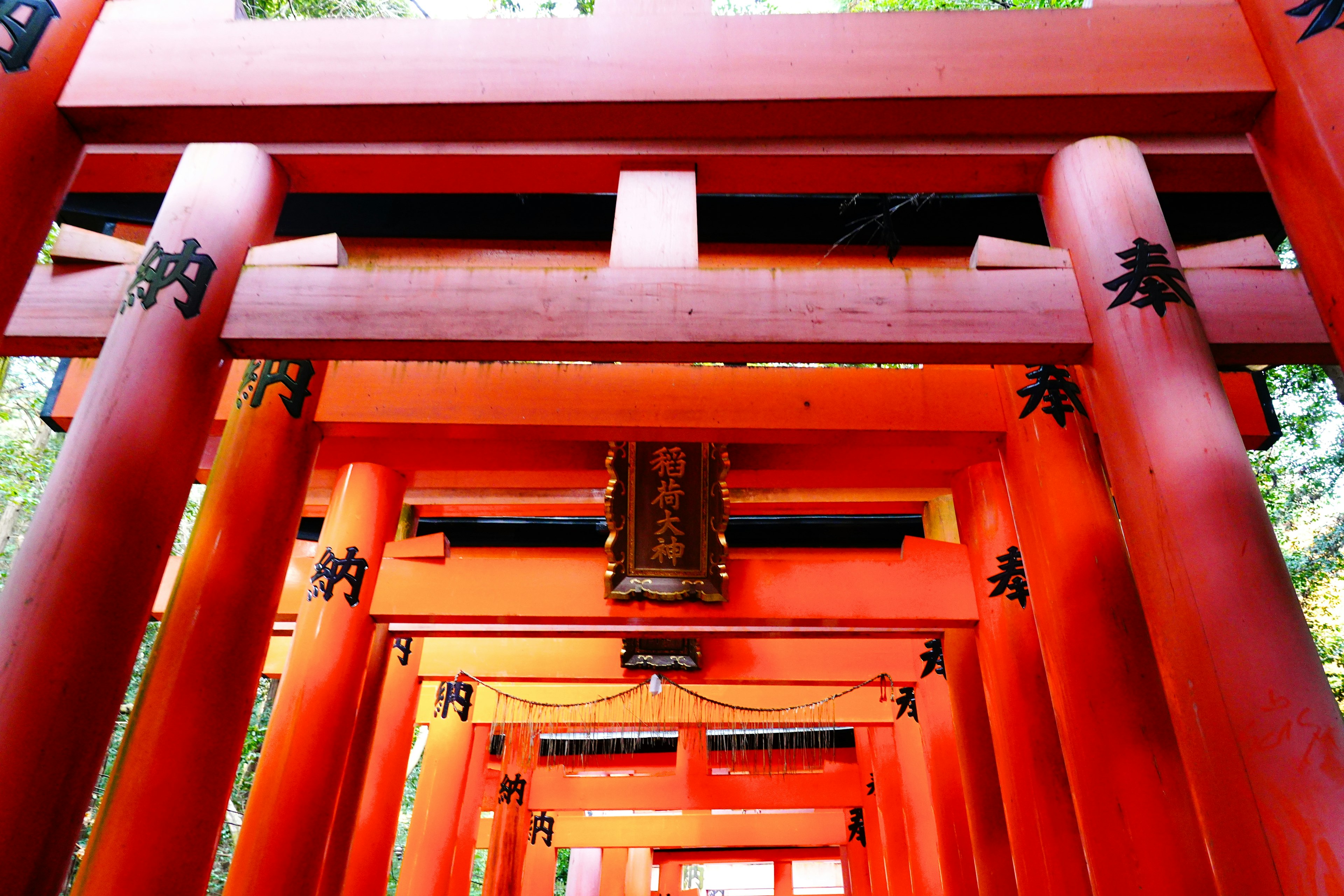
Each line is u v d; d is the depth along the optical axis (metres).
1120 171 4.50
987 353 4.35
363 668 8.22
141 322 4.41
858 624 8.91
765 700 12.76
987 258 4.48
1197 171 4.71
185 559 6.27
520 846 15.37
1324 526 13.87
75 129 4.40
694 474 8.63
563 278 4.48
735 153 4.70
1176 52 4.29
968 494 8.54
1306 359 4.56
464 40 4.61
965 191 4.89
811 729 15.30
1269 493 14.17
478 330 4.36
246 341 4.49
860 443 7.35
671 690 12.89
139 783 5.31
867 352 4.36
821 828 18.48
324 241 4.69
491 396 7.36
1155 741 5.30
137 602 3.99
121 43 4.50
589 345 4.36
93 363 7.81
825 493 10.80
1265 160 4.11
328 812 7.55
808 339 4.29
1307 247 3.76
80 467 4.04
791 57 4.52
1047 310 4.34
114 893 4.99
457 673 11.31
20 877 3.37
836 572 8.93
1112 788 5.29
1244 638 3.40
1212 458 3.75
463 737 12.66
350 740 7.97
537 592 8.98
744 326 4.32
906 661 11.03
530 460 8.72
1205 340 4.15
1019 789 7.25
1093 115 4.39
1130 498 3.96
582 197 7.11
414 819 12.20
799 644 11.17
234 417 6.96
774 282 4.44
